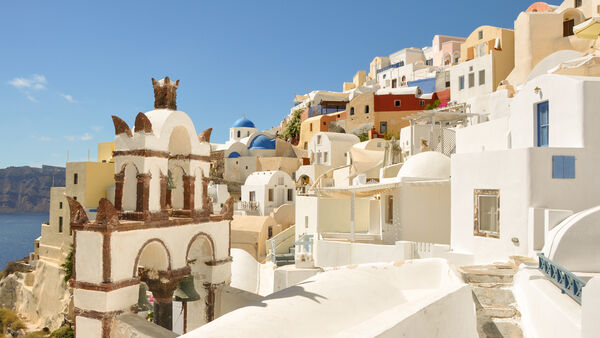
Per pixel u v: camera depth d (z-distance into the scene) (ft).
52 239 146.61
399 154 118.73
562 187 43.01
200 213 39.91
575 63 61.67
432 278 39.37
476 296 35.91
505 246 45.47
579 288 25.85
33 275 155.02
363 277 36.29
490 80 148.46
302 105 284.00
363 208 103.09
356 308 30.83
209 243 41.42
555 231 37.42
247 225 129.59
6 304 157.17
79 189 135.33
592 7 140.87
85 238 31.71
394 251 62.39
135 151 34.86
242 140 241.96
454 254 50.24
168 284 36.22
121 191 35.27
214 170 207.00
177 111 38.29
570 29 141.08
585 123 43.55
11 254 409.69
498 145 72.69
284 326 25.79
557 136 47.42
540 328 29.53
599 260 34.47
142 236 33.65
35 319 142.51
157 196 35.60
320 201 98.02
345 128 214.07
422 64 253.44
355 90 246.06
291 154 219.82
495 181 46.98
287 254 109.81
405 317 25.16
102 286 30.50
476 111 110.63
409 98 196.95
